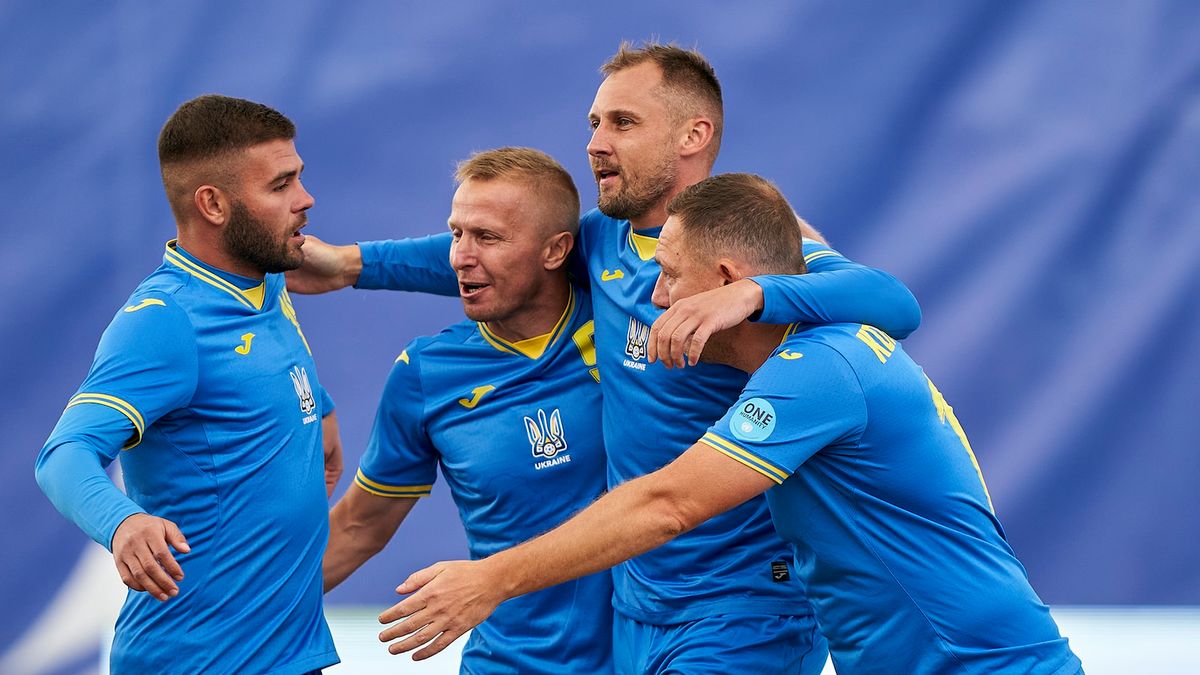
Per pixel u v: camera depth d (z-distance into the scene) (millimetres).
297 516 9961
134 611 9797
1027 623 8617
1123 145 16781
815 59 17250
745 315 8281
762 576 10367
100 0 17562
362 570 17500
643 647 10711
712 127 10891
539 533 11297
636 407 10508
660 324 8188
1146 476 16594
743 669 10188
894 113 17156
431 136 17609
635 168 10578
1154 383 16609
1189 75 16688
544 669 11242
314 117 17594
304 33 17609
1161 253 16656
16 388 17328
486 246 10742
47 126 17531
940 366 16875
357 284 11914
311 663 10008
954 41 17078
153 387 9039
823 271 9406
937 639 8609
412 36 17609
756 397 8250
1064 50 16906
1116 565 16625
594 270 10930
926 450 8617
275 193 9875
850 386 8320
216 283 9828
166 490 9555
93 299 17469
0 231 17438
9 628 16984
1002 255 16906
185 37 17578
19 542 17125
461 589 8086
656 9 17438
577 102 17547
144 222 17531
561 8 17516
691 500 8125
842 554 8797
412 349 11664
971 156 17031
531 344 11258
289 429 9961
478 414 11312
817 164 17250
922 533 8609
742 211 8844
